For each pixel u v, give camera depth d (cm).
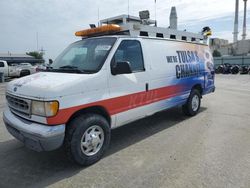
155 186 323
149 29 563
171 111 740
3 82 1991
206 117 667
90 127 378
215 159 397
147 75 481
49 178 351
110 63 409
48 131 329
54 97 331
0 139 511
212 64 755
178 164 383
